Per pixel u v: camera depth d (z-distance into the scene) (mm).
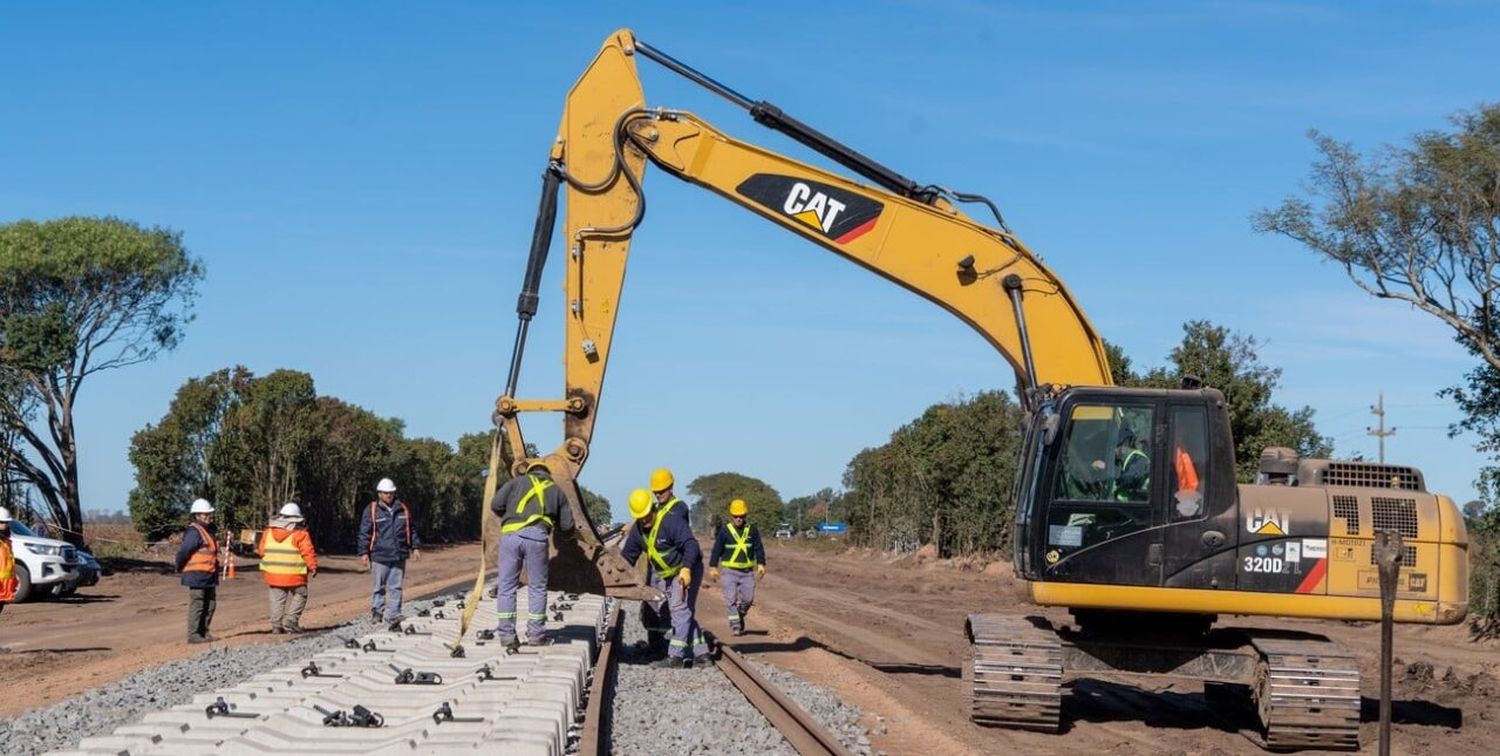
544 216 14320
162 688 12945
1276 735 12445
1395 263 23328
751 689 13484
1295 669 12430
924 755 11250
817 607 29312
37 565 27734
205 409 48469
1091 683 17172
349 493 60906
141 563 41125
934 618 26859
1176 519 12672
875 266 14242
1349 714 12305
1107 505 12773
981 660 12922
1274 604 12539
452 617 18531
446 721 9188
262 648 16562
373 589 19156
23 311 40875
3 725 10891
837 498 134750
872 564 55188
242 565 45156
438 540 87688
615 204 14484
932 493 52625
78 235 40625
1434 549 12562
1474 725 14141
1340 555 12555
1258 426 27484
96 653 17891
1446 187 22312
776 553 77938
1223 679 13156
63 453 40031
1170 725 13883
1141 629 13547
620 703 12664
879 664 18297
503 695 10391
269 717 9109
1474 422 23531
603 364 14273
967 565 45969
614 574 14609
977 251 14227
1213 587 12578
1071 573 12766
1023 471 13703
